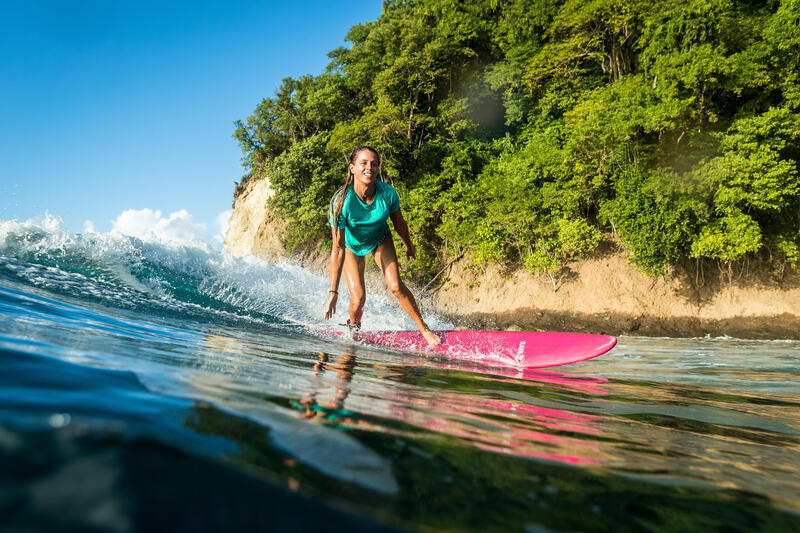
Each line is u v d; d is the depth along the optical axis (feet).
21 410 1.80
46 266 12.80
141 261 16.06
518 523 1.59
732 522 1.98
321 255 95.20
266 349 7.17
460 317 70.23
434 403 4.23
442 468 2.11
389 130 85.46
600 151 60.08
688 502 2.17
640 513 1.92
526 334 11.90
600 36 70.74
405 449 2.33
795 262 54.65
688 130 56.13
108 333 5.32
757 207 52.39
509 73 82.23
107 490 0.70
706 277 57.06
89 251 15.25
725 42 59.31
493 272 71.82
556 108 78.59
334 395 3.66
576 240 60.95
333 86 103.09
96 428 0.95
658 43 59.57
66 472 0.73
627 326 57.31
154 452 0.91
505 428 3.49
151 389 2.65
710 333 53.42
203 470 0.94
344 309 20.54
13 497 0.64
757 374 13.61
